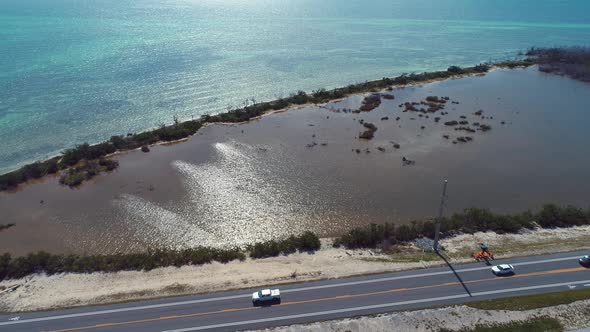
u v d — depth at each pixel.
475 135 89.25
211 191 67.25
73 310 41.53
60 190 68.38
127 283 45.75
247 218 60.44
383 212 61.81
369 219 60.19
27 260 48.66
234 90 117.62
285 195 66.06
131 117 97.25
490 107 106.38
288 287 44.06
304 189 67.81
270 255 50.81
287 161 77.38
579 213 57.41
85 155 78.38
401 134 89.50
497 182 70.50
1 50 146.88
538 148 83.69
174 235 56.75
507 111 103.56
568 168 75.75
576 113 102.88
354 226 58.62
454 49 177.88
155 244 54.97
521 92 118.81
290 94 115.50
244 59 149.00
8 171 74.31
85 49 152.75
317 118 99.31
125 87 115.12
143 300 42.69
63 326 39.50
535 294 42.38
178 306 41.72
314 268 47.62
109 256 50.00
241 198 65.31
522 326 38.81
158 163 76.69
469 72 137.50
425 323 39.16
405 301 41.75
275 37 191.50
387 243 52.47
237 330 38.78
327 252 51.31
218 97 111.69
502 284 43.78
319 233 57.22
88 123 93.38
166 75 126.81
